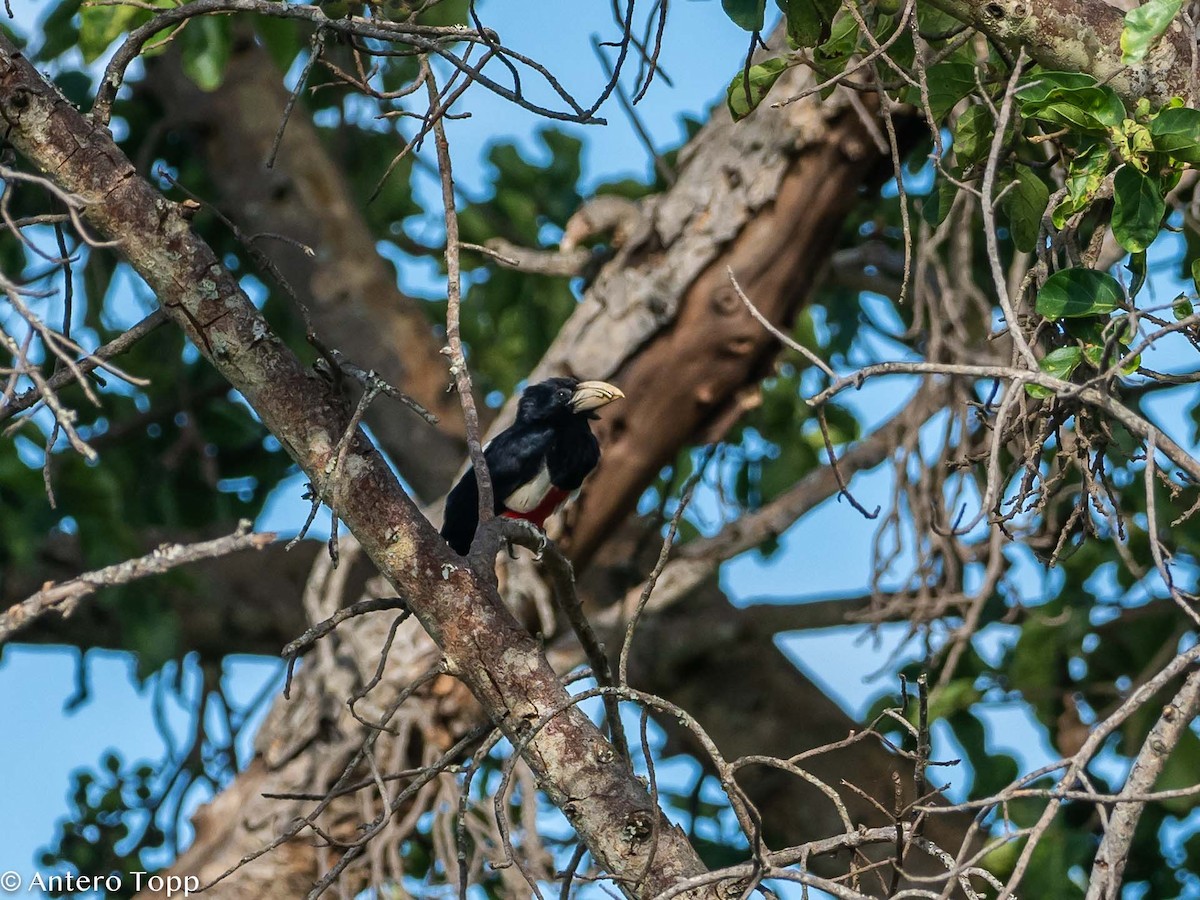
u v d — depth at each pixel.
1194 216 7.13
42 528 11.40
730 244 10.66
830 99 10.28
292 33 10.26
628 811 4.89
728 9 5.86
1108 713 11.20
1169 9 5.59
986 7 5.73
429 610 5.09
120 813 11.62
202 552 5.55
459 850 4.68
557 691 5.01
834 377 4.48
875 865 4.59
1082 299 5.53
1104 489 5.70
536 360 14.27
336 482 5.11
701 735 4.35
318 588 11.05
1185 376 5.48
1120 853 4.17
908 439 9.77
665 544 5.15
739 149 10.70
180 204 5.35
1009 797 4.18
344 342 13.43
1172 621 11.27
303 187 13.40
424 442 13.38
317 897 5.02
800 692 13.70
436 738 10.34
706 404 10.88
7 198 4.74
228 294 5.32
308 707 10.66
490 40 5.25
